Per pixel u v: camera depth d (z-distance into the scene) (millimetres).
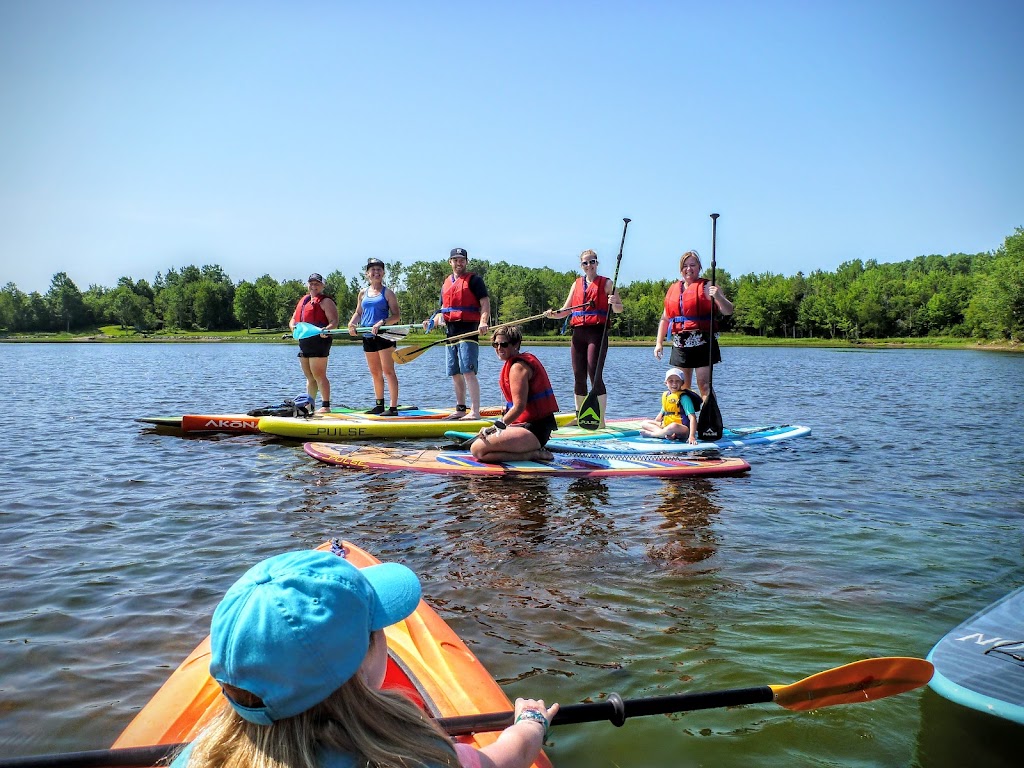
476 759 1769
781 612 4422
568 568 5148
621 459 8641
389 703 1618
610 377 26500
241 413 13602
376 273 11195
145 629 4188
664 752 3076
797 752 3072
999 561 5344
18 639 4051
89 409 14336
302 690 1450
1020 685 3188
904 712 3342
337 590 1515
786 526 6176
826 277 118312
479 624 4246
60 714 3352
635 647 3973
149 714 2777
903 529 6113
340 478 7879
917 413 14664
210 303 114750
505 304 103062
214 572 5066
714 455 9047
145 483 7645
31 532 5926
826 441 10594
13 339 91125
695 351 9844
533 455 8578
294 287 113688
